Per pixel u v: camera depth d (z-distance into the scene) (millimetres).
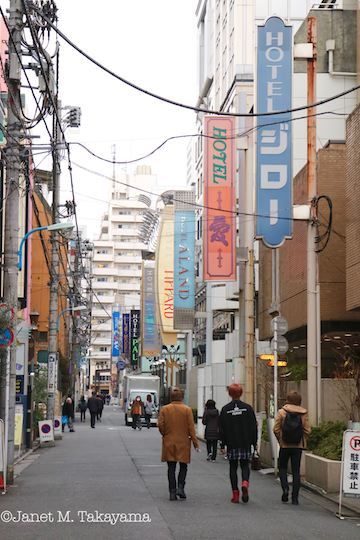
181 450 14383
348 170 21609
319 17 33094
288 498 14781
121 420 69375
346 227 21844
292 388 22344
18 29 16891
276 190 23797
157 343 85562
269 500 14688
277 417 14484
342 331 24562
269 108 23797
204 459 25656
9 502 14141
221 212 31594
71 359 68375
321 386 20734
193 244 57469
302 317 25844
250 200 26703
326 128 32656
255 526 11656
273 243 23719
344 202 24750
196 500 14453
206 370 41000
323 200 24578
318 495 15539
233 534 10953
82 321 87875
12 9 16828
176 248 57312
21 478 18609
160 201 111938
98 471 20297
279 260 29734
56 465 22422
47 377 38438
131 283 165750
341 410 20328
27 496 15000
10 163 17297
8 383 16969
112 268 164625
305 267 25484
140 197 131375
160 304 65375
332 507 13938
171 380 70188
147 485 16844
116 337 137125
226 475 19625
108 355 165750
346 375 23266
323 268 24562
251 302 25266
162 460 14508
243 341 27094
